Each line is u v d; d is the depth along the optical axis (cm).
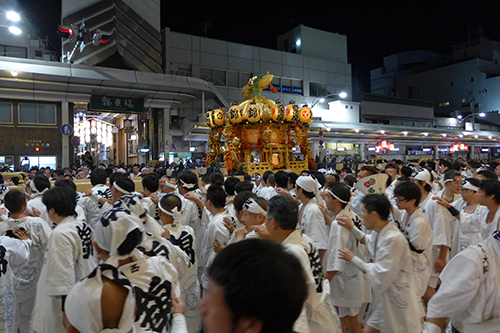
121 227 220
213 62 3350
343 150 3931
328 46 4141
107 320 181
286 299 109
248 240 125
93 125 2512
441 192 711
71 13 2470
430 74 6350
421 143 4441
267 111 1448
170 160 2888
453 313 238
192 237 399
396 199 412
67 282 312
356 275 391
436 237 474
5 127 2331
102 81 2377
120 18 2666
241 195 407
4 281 339
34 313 323
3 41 2466
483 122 5616
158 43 2983
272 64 3697
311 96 3981
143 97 2731
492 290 237
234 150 1494
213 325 114
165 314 225
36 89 2300
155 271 237
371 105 4441
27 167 2198
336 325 310
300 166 1566
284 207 297
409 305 323
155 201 539
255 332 109
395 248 318
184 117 3027
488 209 426
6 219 411
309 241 309
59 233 327
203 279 448
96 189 614
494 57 6097
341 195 417
